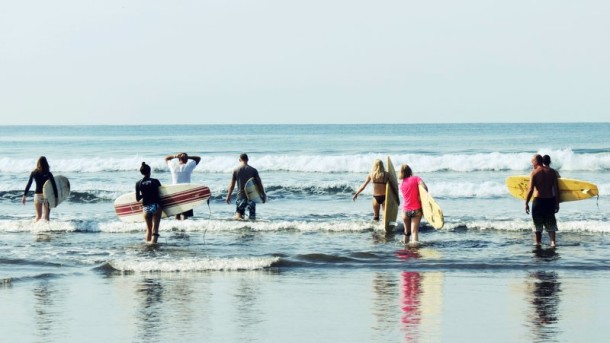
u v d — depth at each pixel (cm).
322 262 1759
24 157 6469
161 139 10844
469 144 8188
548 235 2161
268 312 1275
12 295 1407
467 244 2011
